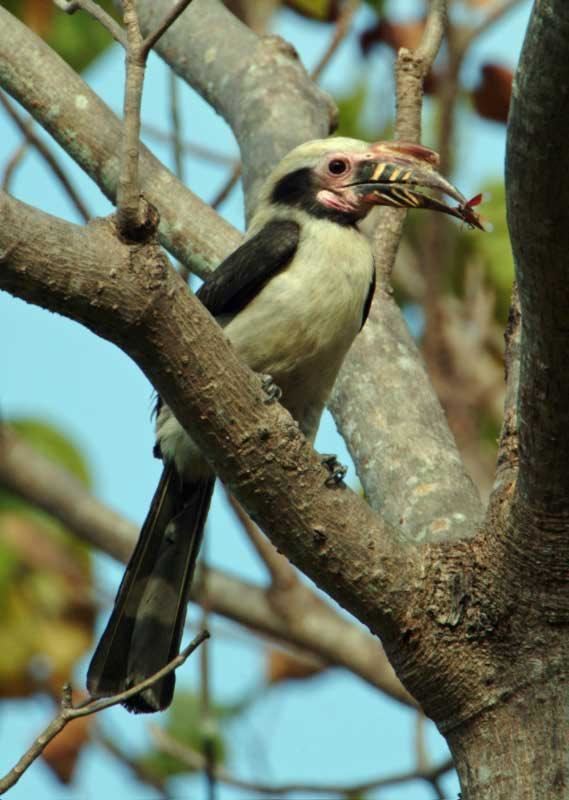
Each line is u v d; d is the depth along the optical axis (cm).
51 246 714
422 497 927
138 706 982
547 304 685
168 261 737
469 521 903
